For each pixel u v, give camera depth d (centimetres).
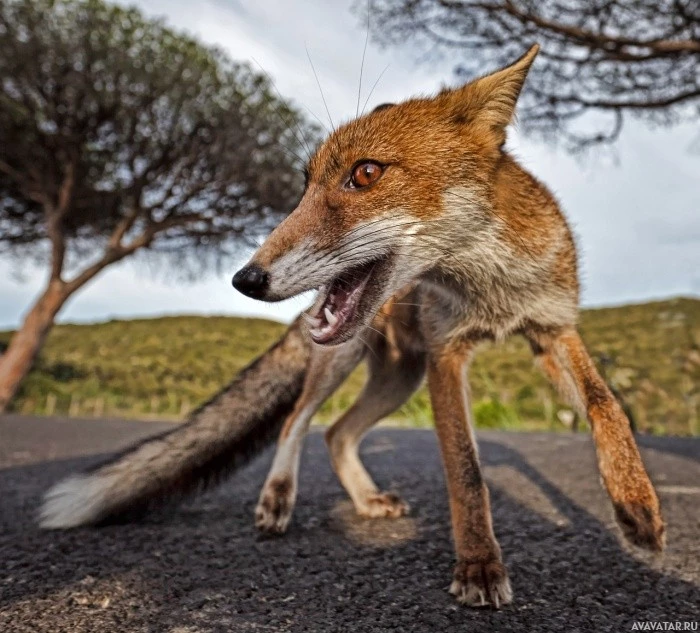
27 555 21
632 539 18
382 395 30
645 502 18
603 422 20
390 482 35
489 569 17
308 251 21
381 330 29
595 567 20
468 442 21
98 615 16
